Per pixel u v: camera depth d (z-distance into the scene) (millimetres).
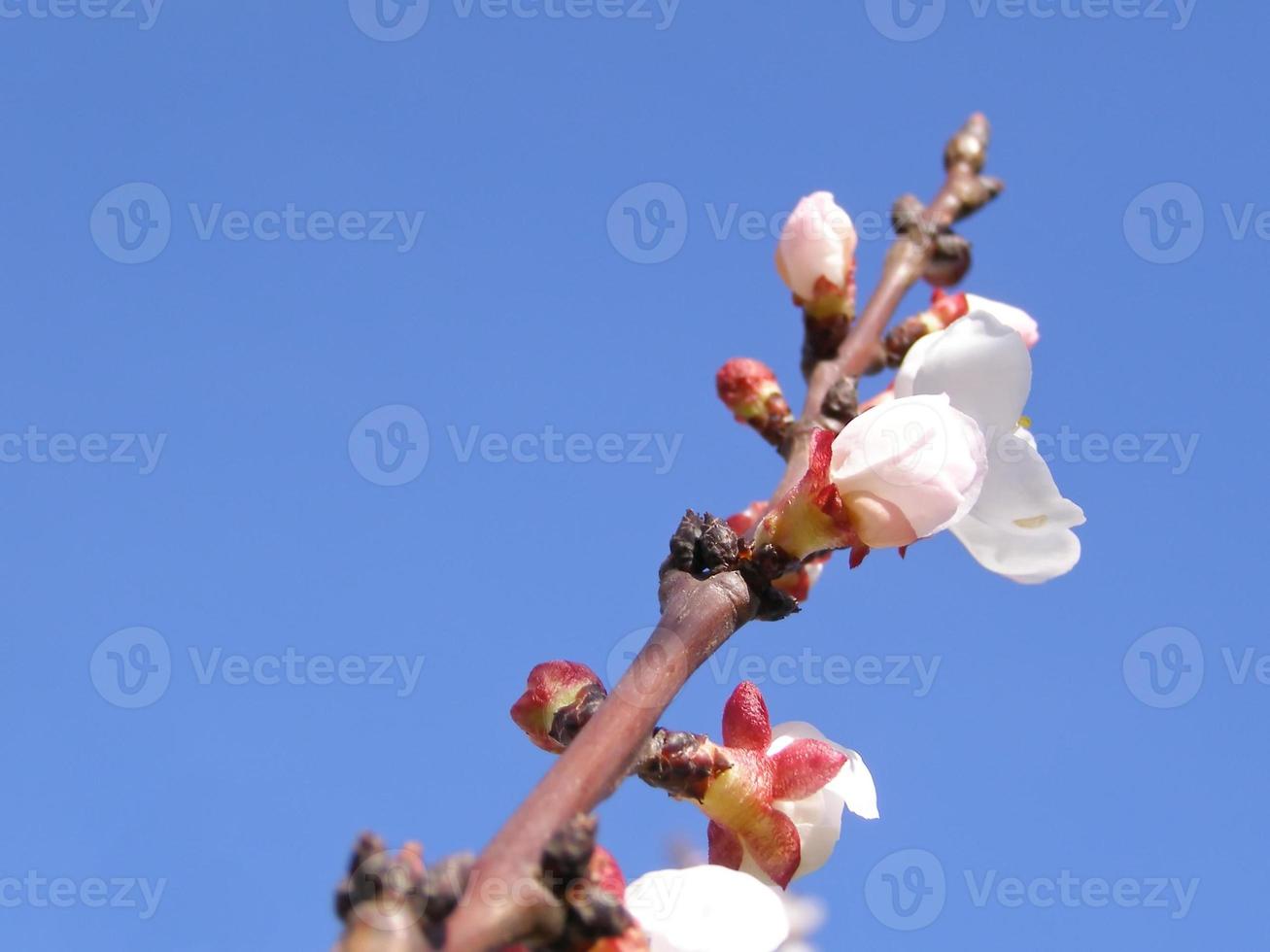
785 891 203
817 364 243
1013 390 214
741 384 241
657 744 204
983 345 214
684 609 198
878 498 201
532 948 171
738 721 208
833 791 206
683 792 204
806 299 244
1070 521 214
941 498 201
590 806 183
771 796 205
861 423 203
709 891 189
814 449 203
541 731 208
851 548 203
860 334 245
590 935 170
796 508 202
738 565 202
